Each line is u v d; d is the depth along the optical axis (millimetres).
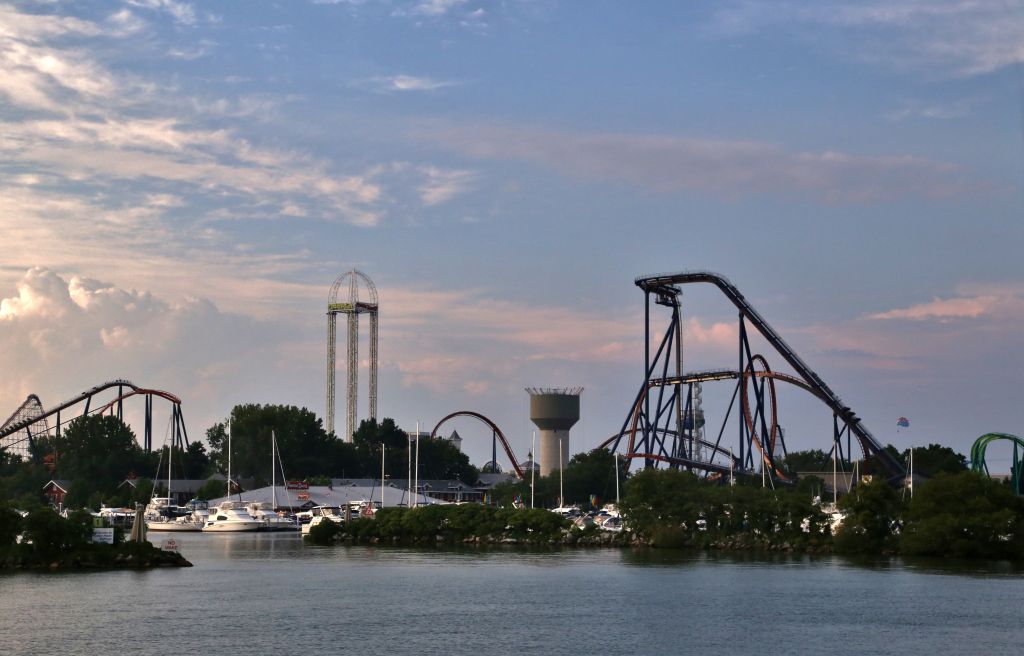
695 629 114062
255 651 102188
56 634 109125
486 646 105188
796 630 113500
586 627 115188
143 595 136250
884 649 104562
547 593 139875
